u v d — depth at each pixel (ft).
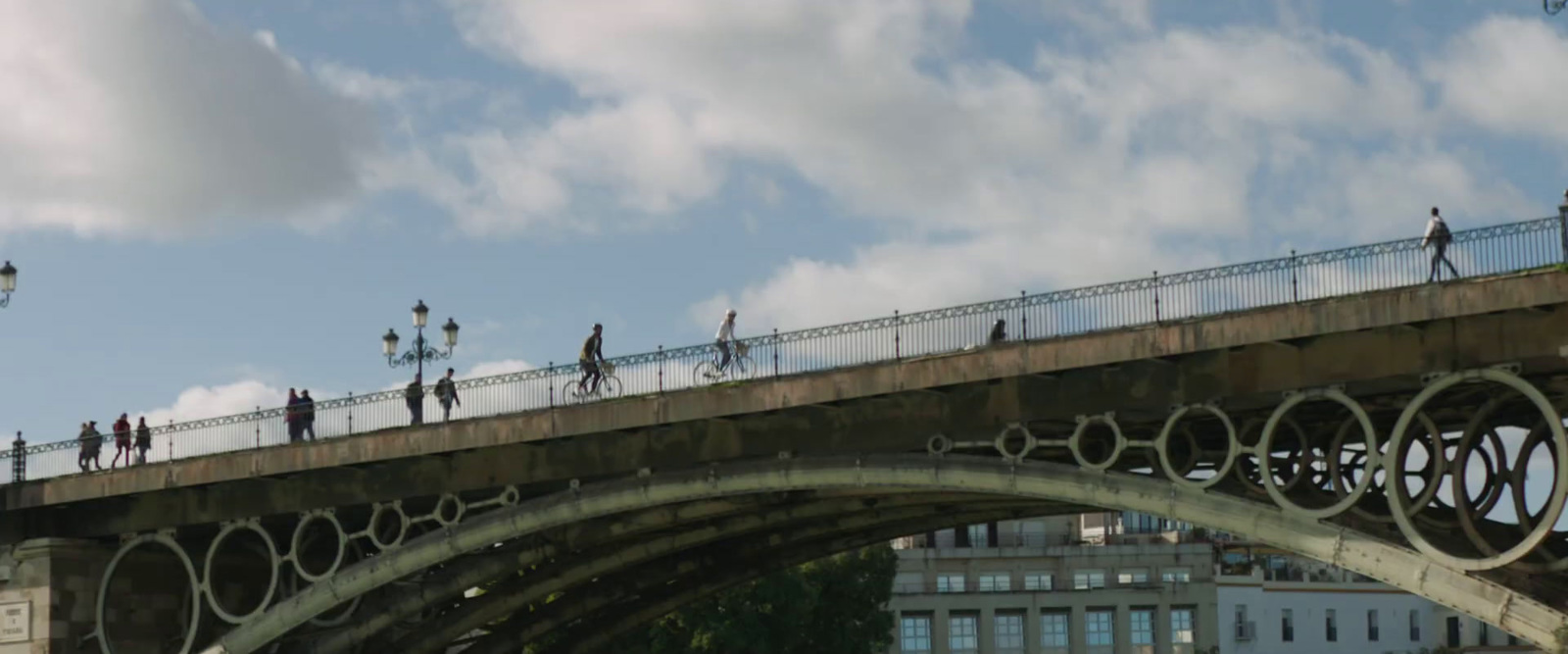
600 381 138.62
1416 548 103.55
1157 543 380.78
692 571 169.78
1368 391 110.32
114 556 164.66
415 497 150.10
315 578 151.64
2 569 164.66
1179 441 128.06
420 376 161.79
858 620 263.29
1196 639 373.20
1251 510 109.50
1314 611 393.50
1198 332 112.16
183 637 166.61
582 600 172.45
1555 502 98.78
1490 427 108.27
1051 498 119.44
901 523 162.71
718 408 132.16
